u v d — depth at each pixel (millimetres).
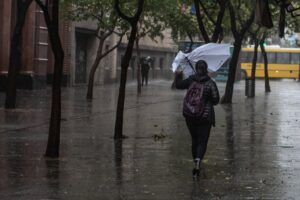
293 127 19188
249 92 36188
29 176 10516
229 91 30328
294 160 12578
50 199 8859
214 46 12516
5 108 23062
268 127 19094
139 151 13570
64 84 42156
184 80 11211
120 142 14977
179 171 11203
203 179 10477
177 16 31984
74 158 12477
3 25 33188
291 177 10680
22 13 22266
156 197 9094
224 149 14109
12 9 35125
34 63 36250
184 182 10211
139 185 9930
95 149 13734
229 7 29188
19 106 24391
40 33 36500
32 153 12984
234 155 13203
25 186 9711
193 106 10852
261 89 48125
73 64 43375
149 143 14891
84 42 46812
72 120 19969
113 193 9320
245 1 28266
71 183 9992
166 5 29391
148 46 61312
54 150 12500
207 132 10914
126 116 21969
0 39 33250
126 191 9469
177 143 14969
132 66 58031
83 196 9094
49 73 41219
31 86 35094
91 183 10031
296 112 25312
